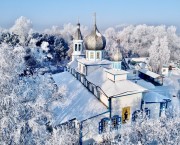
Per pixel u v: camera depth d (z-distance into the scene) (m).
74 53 66.25
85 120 33.66
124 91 35.69
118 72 38.47
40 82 25.91
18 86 21.84
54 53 108.69
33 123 20.34
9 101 20.25
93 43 46.69
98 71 43.88
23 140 20.45
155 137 23.42
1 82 20.70
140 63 91.00
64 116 34.94
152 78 70.69
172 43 140.25
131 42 154.75
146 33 155.38
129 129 25.17
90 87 43.03
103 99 37.56
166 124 24.56
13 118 19.91
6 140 19.83
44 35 112.62
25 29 113.31
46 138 21.88
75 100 40.25
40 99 21.97
